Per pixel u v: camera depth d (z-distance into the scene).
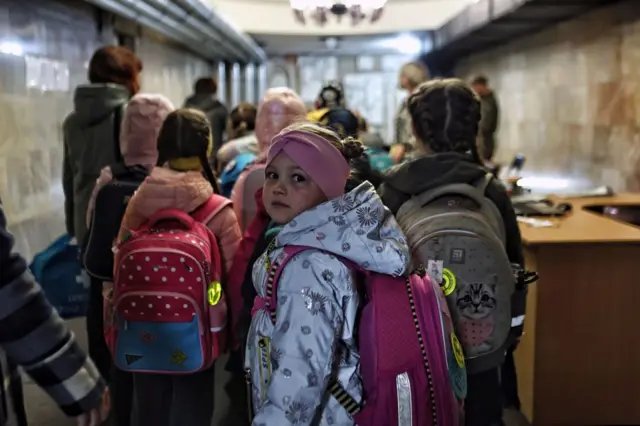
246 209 2.10
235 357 2.36
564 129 5.61
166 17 4.93
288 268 1.18
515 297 1.68
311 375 1.13
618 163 4.55
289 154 1.23
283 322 1.16
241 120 4.04
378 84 10.76
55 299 3.28
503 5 5.03
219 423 2.45
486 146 5.08
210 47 7.03
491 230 1.54
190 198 1.75
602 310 2.39
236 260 1.76
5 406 1.04
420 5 8.18
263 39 8.90
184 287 1.64
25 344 0.95
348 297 1.19
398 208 1.67
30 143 3.52
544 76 6.08
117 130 2.63
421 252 1.51
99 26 4.57
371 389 1.21
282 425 1.12
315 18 6.14
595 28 4.89
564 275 2.37
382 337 1.20
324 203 1.20
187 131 1.81
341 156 1.27
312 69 10.82
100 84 2.64
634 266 2.37
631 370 2.43
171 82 6.89
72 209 2.86
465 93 1.66
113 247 1.75
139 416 1.83
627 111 4.41
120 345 1.68
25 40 3.45
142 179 2.02
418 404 1.21
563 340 2.41
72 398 1.00
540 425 2.46
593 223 2.63
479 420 1.62
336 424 1.22
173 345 1.66
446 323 1.30
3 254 0.93
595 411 2.46
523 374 2.54
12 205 3.31
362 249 1.18
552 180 5.48
